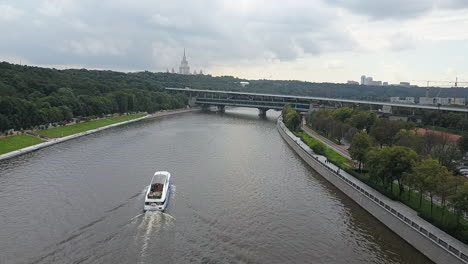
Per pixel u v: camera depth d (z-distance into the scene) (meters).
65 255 86.69
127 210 114.06
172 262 83.94
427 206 112.38
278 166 180.50
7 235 97.06
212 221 108.38
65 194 129.00
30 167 166.12
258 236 100.69
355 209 124.69
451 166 151.50
